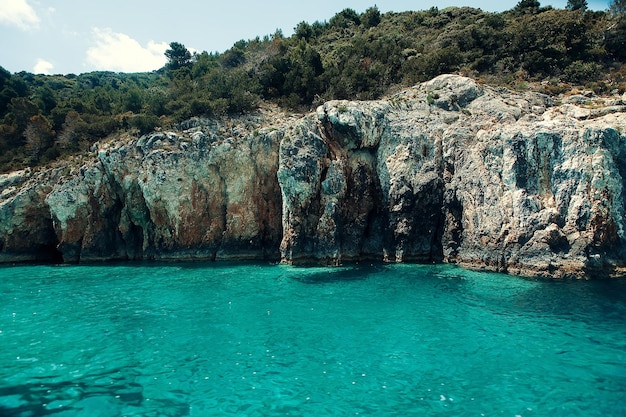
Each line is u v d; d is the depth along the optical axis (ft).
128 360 51.93
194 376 47.60
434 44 176.35
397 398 42.34
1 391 44.70
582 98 109.50
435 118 111.65
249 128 128.06
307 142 108.37
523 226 88.43
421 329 60.08
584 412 39.58
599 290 76.23
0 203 126.00
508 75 135.54
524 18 172.65
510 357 50.98
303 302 73.51
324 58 188.44
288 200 104.94
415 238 104.06
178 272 100.99
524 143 92.79
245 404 41.63
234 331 60.70
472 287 80.18
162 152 118.21
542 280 82.99
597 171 86.02
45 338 59.26
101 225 123.24
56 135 162.91
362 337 57.62
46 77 314.14
